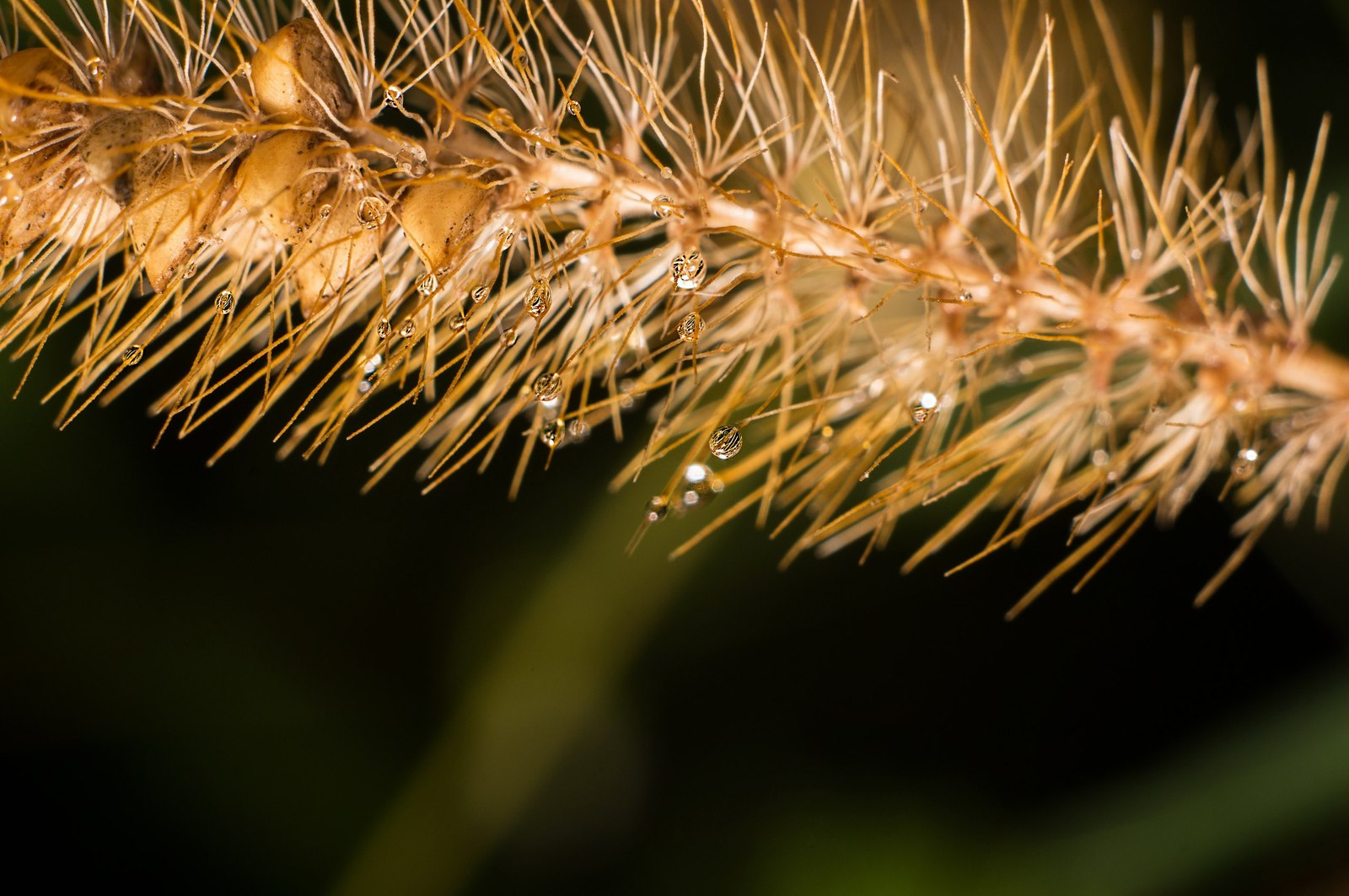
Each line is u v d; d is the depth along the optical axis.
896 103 0.13
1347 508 0.15
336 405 0.12
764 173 0.13
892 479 0.14
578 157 0.13
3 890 0.15
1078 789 0.15
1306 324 0.13
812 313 0.13
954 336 0.13
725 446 0.13
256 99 0.12
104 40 0.13
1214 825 0.15
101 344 0.12
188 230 0.12
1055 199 0.13
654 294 0.13
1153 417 0.13
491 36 0.13
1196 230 0.13
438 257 0.12
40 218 0.12
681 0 0.14
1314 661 0.15
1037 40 0.14
